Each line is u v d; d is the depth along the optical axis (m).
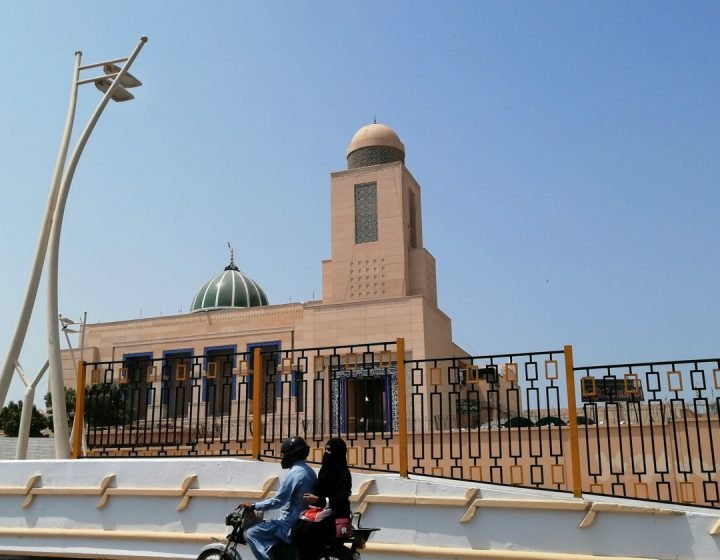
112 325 41.56
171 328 40.28
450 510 8.52
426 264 35.56
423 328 32.44
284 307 38.09
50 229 13.84
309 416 23.81
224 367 10.93
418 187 38.88
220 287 46.59
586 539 8.00
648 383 8.79
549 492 8.77
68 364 41.59
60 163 14.16
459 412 9.44
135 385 11.56
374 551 8.62
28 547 9.93
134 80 14.71
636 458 13.02
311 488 6.84
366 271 35.25
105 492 9.81
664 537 7.74
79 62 14.98
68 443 12.59
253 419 10.07
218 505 9.29
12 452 29.86
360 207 36.34
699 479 12.48
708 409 8.48
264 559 6.69
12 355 13.24
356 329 33.44
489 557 8.12
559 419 8.96
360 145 37.91
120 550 9.49
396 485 8.87
